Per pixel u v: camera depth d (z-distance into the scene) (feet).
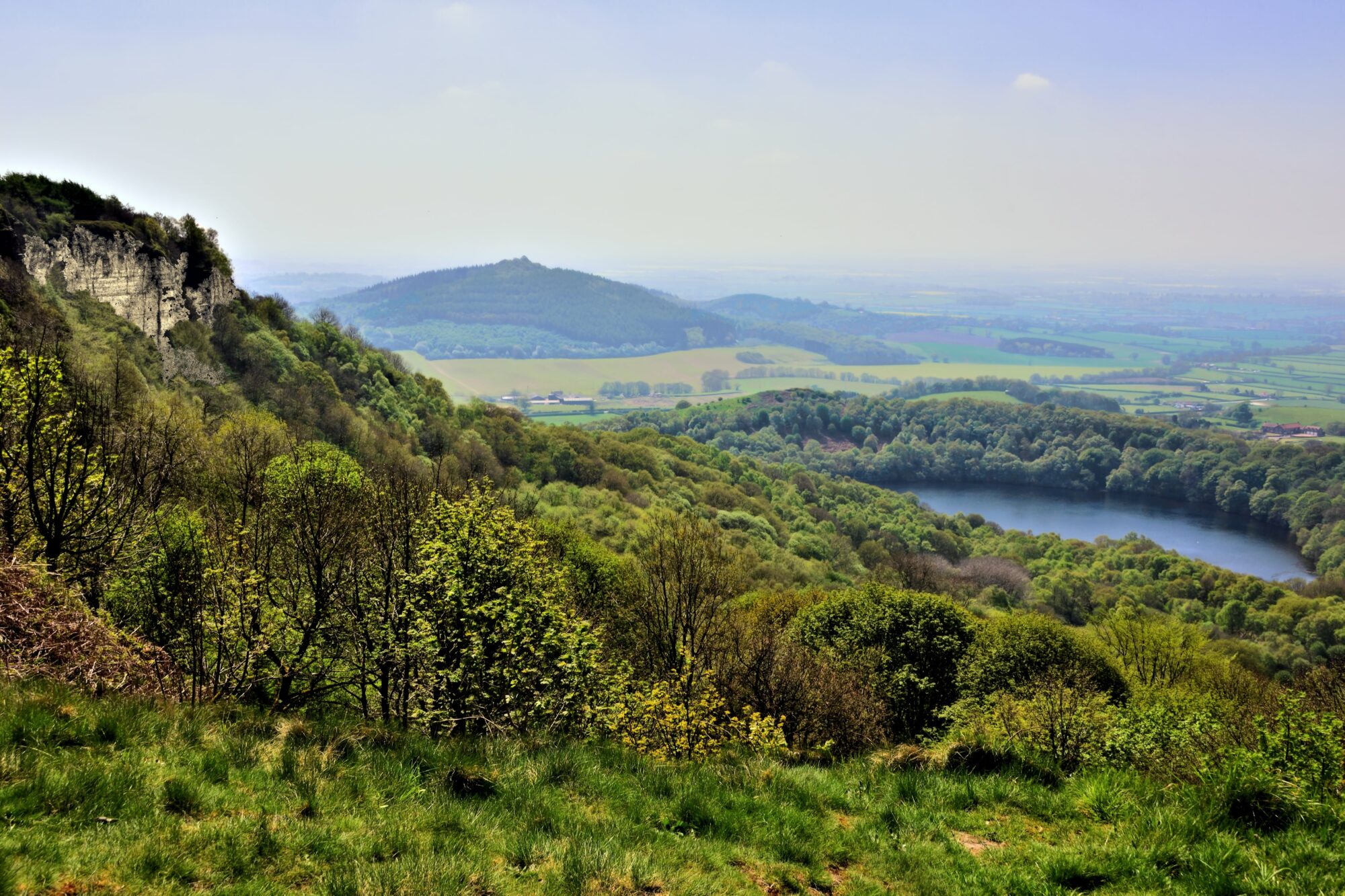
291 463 81.25
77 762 24.72
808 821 30.53
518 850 25.45
